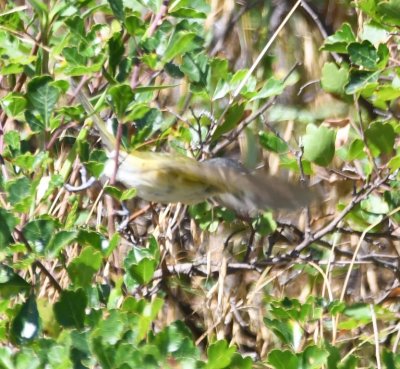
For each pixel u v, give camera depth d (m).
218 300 7.88
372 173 8.09
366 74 7.21
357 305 7.40
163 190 6.74
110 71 6.29
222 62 7.48
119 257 7.72
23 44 7.18
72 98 7.25
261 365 7.20
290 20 10.06
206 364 5.46
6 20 7.10
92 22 9.05
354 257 7.62
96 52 6.64
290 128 9.41
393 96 7.38
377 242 9.21
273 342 8.59
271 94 7.30
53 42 7.68
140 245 7.89
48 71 7.28
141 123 6.83
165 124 7.92
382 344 8.60
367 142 7.45
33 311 5.59
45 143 6.62
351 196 8.88
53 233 5.66
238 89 7.24
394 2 7.17
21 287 5.68
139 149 7.12
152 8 6.69
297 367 5.89
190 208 8.24
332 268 8.71
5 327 5.71
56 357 5.28
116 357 5.20
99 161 6.51
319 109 9.42
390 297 8.84
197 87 7.25
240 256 8.88
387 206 7.96
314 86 9.69
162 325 8.67
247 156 8.93
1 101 6.42
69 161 6.81
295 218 9.35
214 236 8.86
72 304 5.48
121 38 6.61
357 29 9.84
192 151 7.57
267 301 8.43
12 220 5.42
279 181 5.84
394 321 8.80
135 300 5.79
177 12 6.59
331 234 8.76
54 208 7.13
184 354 5.50
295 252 7.96
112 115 7.63
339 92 7.65
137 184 6.78
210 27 9.83
